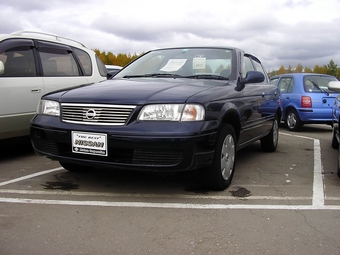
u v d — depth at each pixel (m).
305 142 7.91
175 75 4.68
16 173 4.72
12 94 5.34
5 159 5.58
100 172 4.73
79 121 3.68
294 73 10.90
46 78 5.89
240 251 2.64
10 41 5.52
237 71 4.75
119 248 2.67
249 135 4.95
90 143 3.57
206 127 3.52
